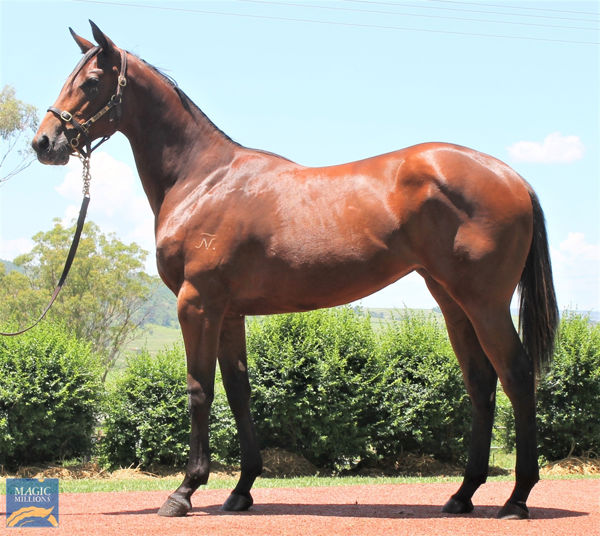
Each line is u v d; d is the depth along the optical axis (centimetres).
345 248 420
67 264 482
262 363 1066
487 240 405
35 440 1117
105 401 1138
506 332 408
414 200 413
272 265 433
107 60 473
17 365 1098
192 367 439
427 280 460
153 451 1096
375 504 496
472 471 449
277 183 443
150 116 480
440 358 1098
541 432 1117
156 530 378
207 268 437
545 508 456
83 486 858
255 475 472
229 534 364
